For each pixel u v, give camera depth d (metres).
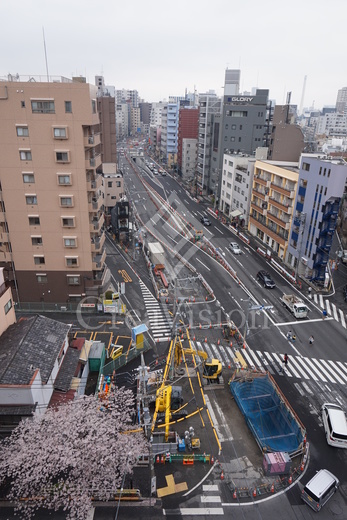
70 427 24.05
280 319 47.66
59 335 32.94
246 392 34.25
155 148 195.12
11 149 41.41
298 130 85.69
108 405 27.31
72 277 47.72
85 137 42.09
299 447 27.98
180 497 24.70
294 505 24.31
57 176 42.62
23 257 46.44
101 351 36.72
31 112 39.97
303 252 59.47
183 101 181.50
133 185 122.31
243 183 83.25
